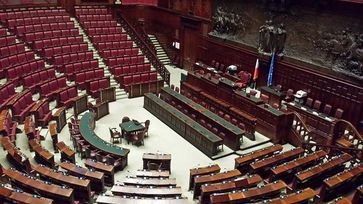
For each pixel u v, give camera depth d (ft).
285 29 68.28
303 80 66.23
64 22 82.48
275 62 71.20
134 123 59.21
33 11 80.89
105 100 71.31
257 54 74.28
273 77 72.69
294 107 63.52
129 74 77.05
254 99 63.00
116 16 94.12
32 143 47.70
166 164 49.32
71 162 47.34
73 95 66.80
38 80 65.72
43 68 68.90
